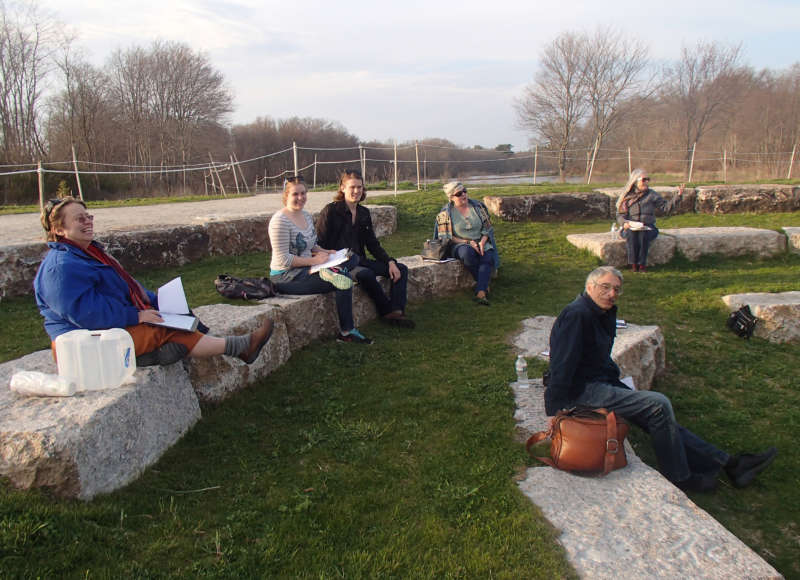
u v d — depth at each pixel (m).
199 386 3.80
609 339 3.76
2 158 25.47
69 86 30.73
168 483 3.01
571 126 36.19
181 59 37.69
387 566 2.46
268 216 8.43
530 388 4.41
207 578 2.32
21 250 5.95
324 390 4.34
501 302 7.10
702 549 2.59
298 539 2.61
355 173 5.78
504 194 13.04
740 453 3.96
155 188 28.94
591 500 2.97
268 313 4.61
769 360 5.63
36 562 2.24
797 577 2.96
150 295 3.67
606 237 9.31
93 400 2.91
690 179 23.03
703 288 7.68
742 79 36.47
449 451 3.49
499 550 2.58
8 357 4.29
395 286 6.05
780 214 12.01
